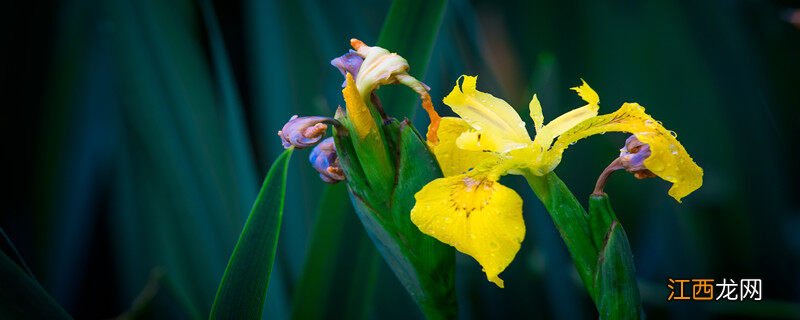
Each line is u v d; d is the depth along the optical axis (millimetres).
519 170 646
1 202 888
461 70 905
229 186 843
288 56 863
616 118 650
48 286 874
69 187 879
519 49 1007
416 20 718
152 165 860
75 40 888
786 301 958
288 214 833
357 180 648
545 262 848
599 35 1021
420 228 627
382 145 643
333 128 646
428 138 650
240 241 645
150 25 863
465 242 624
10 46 876
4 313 633
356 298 720
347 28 867
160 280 815
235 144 811
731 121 1007
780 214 985
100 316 889
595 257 637
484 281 863
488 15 984
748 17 1034
